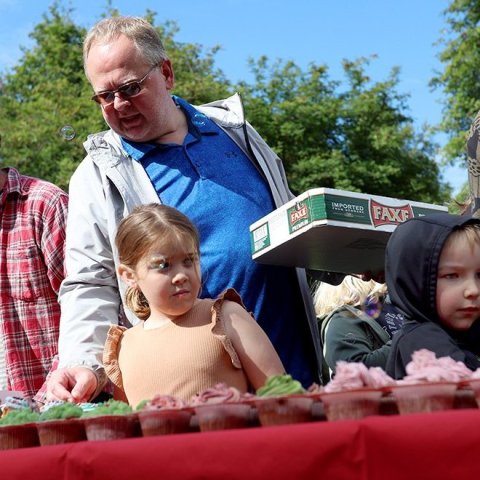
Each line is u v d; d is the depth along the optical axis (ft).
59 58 86.02
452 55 72.74
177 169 9.37
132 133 9.34
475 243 6.48
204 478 4.72
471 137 8.21
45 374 10.29
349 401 4.86
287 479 4.58
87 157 9.54
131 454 4.90
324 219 7.59
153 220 7.47
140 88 9.12
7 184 10.55
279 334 9.02
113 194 9.25
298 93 75.72
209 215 9.14
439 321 6.65
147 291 7.47
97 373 8.25
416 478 4.44
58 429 5.58
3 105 76.02
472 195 8.30
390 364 6.79
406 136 74.59
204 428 5.12
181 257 7.42
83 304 8.89
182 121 9.66
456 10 72.74
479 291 6.47
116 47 9.17
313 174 71.61
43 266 10.39
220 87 71.46
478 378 4.79
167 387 7.25
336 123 75.00
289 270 9.24
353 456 4.54
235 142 9.87
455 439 4.42
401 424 4.51
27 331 10.34
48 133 69.21
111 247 9.14
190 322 7.48
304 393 5.05
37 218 10.42
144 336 7.63
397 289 6.74
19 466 5.23
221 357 7.29
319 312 11.27
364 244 8.20
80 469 5.01
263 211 9.37
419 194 76.07
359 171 72.54
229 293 7.55
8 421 5.83
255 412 5.13
